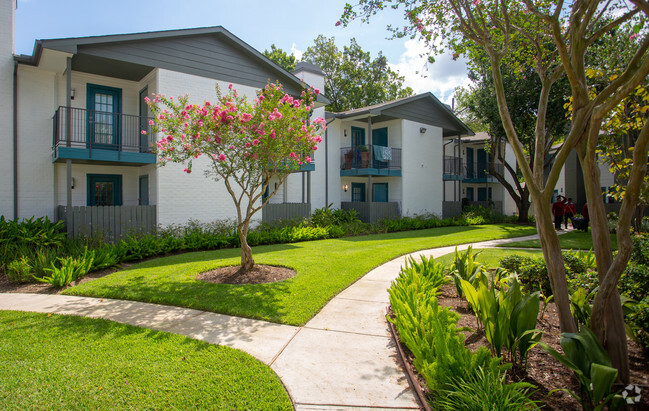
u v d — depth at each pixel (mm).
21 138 10367
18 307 5312
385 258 8867
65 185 11266
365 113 17203
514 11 5332
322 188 17359
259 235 11703
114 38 10078
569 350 2684
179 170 11531
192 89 11734
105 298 5770
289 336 4180
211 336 4160
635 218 8062
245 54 12930
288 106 7062
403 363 3510
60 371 3301
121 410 2736
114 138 11945
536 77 15914
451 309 5027
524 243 11570
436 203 20672
